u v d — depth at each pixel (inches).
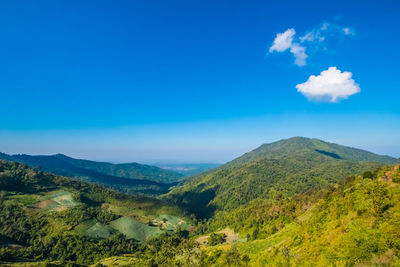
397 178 1594.5
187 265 2687.0
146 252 6599.4
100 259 6250.0
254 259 2074.3
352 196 1800.0
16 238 6530.5
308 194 6899.6
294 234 2192.4
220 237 7066.9
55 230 7401.6
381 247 1099.3
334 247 1382.9
